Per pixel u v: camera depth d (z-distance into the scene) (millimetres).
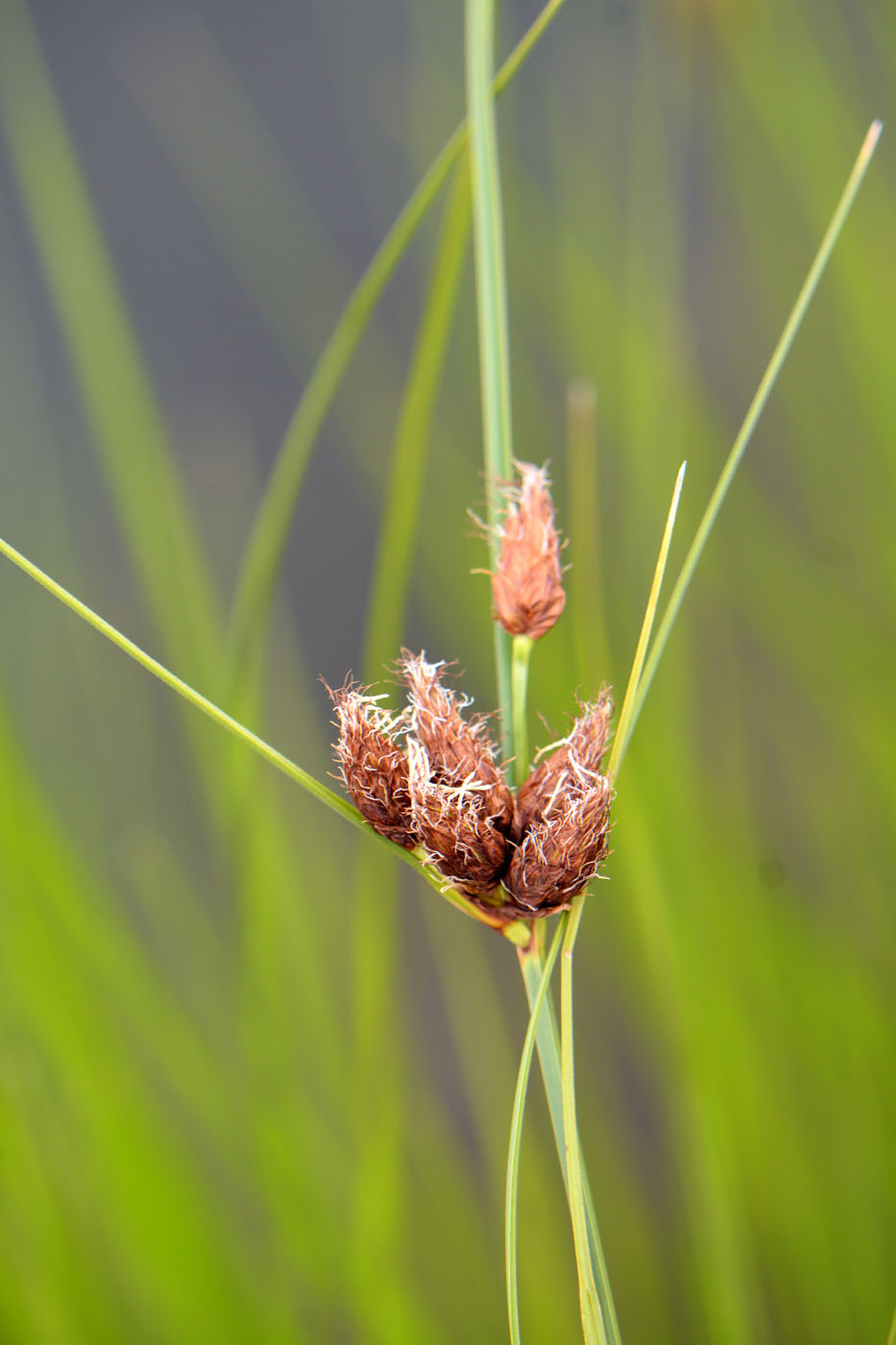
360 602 1033
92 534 914
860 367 812
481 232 560
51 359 958
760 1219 712
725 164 896
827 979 744
